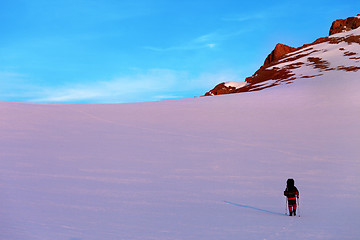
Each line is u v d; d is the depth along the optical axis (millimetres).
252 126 33812
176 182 17281
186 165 21062
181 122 36219
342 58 100250
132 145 26688
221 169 20172
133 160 22141
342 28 151000
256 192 15547
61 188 15039
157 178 18016
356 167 20047
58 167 19625
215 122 36062
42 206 11562
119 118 38500
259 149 25344
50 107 45312
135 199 13703
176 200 13789
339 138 27938
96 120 37188
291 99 48156
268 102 47094
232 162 21844
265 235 8703
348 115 36031
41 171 18406
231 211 12086
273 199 14344
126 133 31156
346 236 8516
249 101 49062
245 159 22594
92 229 8922
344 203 13250
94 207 12008
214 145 26781
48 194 13695
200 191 15547
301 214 11703
